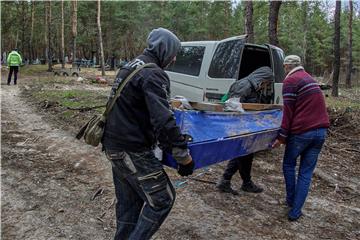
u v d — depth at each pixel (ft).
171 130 7.51
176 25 128.26
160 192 8.09
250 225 12.55
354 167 19.90
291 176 13.58
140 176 7.98
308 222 13.16
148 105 7.61
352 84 95.55
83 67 120.88
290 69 13.41
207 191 15.03
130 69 8.00
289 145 13.30
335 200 15.34
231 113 11.93
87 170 16.63
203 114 10.52
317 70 176.96
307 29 134.51
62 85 52.75
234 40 21.29
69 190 14.40
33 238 10.98
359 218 13.79
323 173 18.28
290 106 12.91
